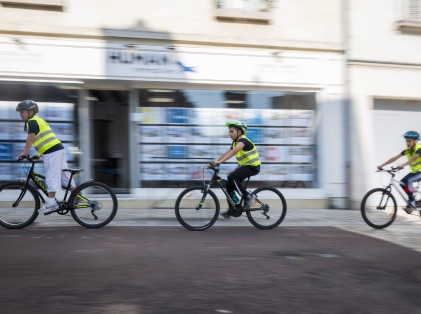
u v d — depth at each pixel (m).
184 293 3.89
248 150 6.71
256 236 6.33
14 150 8.41
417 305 3.78
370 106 9.63
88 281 4.13
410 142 7.23
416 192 7.23
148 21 8.62
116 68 8.48
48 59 8.25
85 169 8.70
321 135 9.45
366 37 9.55
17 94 8.41
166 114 9.04
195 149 9.15
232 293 3.93
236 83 9.02
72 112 8.64
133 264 4.71
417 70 9.90
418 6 9.81
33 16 8.17
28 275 4.26
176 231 6.55
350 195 9.41
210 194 6.67
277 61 9.16
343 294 4.00
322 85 9.38
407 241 6.21
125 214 8.03
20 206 6.32
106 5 8.45
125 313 3.41
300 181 9.52
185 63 8.79
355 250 5.62
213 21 8.92
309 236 6.43
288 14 9.24
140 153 8.98
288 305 3.69
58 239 5.76
